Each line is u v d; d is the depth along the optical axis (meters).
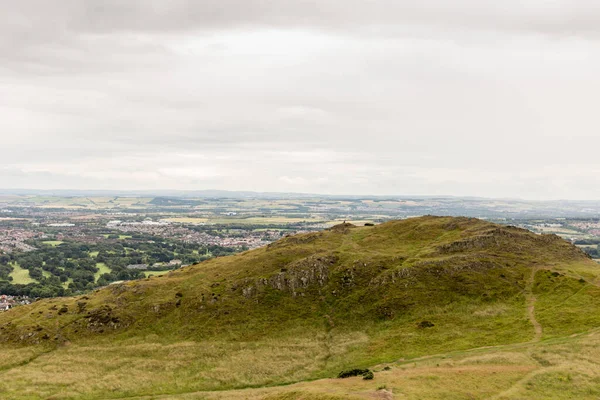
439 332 87.69
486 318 90.75
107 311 108.56
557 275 103.12
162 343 96.38
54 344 97.75
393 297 103.75
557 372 58.47
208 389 75.75
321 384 65.56
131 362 87.81
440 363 69.19
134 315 107.56
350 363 80.25
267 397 61.09
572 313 85.56
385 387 57.81
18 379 81.25
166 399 71.25
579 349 67.56
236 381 77.88
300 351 88.50
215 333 98.88
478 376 60.06
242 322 102.50
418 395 54.09
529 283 103.00
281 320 102.81
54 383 79.25
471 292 101.75
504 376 59.53
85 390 76.50
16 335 100.56
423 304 99.81
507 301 96.94
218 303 109.31
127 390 76.38
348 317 101.50
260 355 87.88
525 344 75.38
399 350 82.50
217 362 86.00
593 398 51.31
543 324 83.62
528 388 54.94
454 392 54.88
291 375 78.56
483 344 79.31
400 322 95.50
